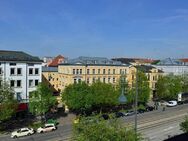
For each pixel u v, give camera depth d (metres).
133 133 31.45
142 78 94.88
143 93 92.56
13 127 67.75
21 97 78.12
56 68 109.19
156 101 109.06
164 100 111.94
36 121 73.06
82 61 96.81
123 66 101.81
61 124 71.62
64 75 98.12
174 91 109.50
